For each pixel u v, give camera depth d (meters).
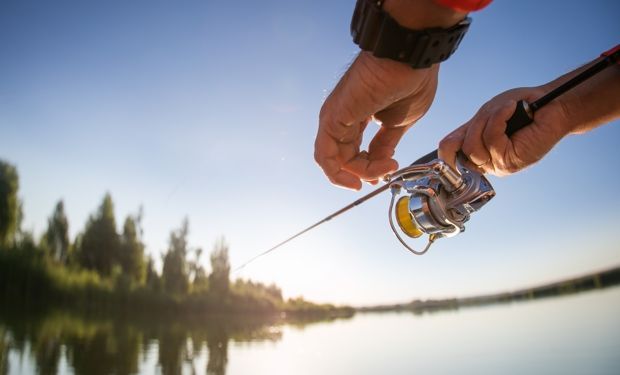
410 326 13.35
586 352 5.01
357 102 0.97
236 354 6.71
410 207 1.34
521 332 7.95
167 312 32.22
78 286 24.52
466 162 1.36
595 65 1.10
